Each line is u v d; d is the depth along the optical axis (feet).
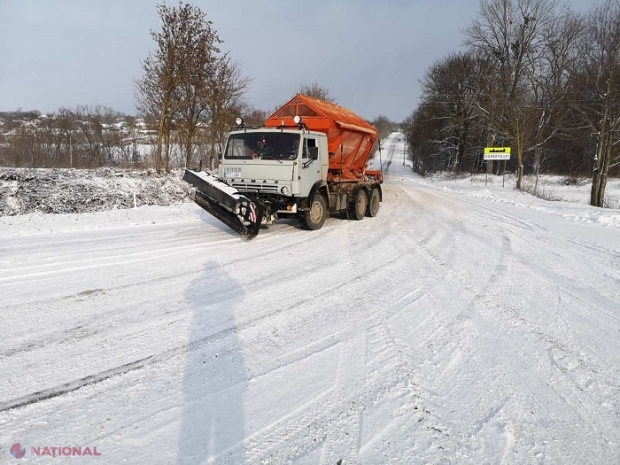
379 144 44.21
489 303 16.42
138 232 29.99
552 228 35.50
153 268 20.58
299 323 14.19
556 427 8.88
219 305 15.74
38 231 29.04
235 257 23.12
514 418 9.17
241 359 11.60
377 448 8.12
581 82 81.10
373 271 20.84
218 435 8.41
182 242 26.73
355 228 33.24
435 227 34.81
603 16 68.69
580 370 11.31
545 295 17.49
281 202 29.04
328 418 9.02
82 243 25.79
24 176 43.68
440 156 157.89
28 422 8.70
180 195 51.72
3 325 13.53
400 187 87.66
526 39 102.01
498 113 105.91
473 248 26.63
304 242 27.43
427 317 14.89
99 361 11.35
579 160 122.62
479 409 9.46
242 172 29.32
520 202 60.70
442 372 11.06
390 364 11.42
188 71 54.95
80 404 9.38
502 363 11.60
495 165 142.10
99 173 54.08
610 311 15.80
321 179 31.55
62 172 50.34
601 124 66.44
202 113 61.21
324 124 32.89
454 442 8.34
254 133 29.45
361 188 37.91
